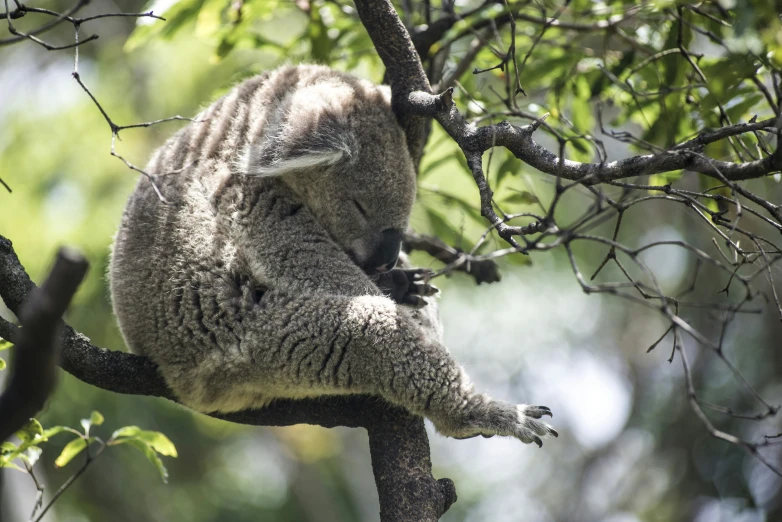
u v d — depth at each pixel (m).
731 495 18.94
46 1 21.17
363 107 9.22
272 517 27.27
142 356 7.89
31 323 3.96
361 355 7.33
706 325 20.75
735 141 8.52
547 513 29.50
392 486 7.32
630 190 7.65
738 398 20.05
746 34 6.37
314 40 10.97
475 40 11.38
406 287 8.73
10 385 4.13
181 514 24.78
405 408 7.51
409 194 9.55
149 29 10.62
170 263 7.83
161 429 24.16
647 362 27.94
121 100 19.50
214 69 18.83
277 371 7.49
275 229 8.06
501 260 11.55
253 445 29.41
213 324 7.66
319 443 25.59
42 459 22.34
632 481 25.77
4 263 7.01
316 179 8.95
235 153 8.37
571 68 10.63
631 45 10.62
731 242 6.28
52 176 18.36
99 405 21.95
